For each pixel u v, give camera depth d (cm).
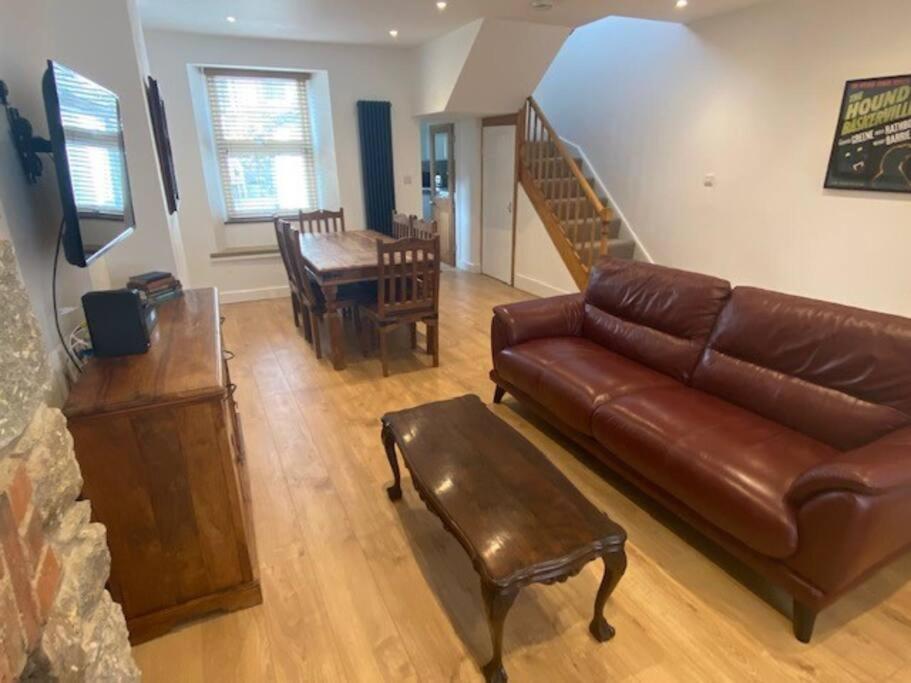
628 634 166
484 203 654
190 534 162
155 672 155
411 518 222
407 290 375
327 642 165
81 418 140
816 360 203
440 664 158
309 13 400
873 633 165
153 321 202
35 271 160
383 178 570
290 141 549
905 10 319
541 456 184
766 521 160
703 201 468
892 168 338
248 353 415
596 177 584
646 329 274
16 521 80
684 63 461
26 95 178
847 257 372
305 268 395
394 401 331
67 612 92
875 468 142
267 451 274
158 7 378
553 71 624
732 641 163
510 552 140
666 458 193
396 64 548
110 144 197
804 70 375
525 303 311
